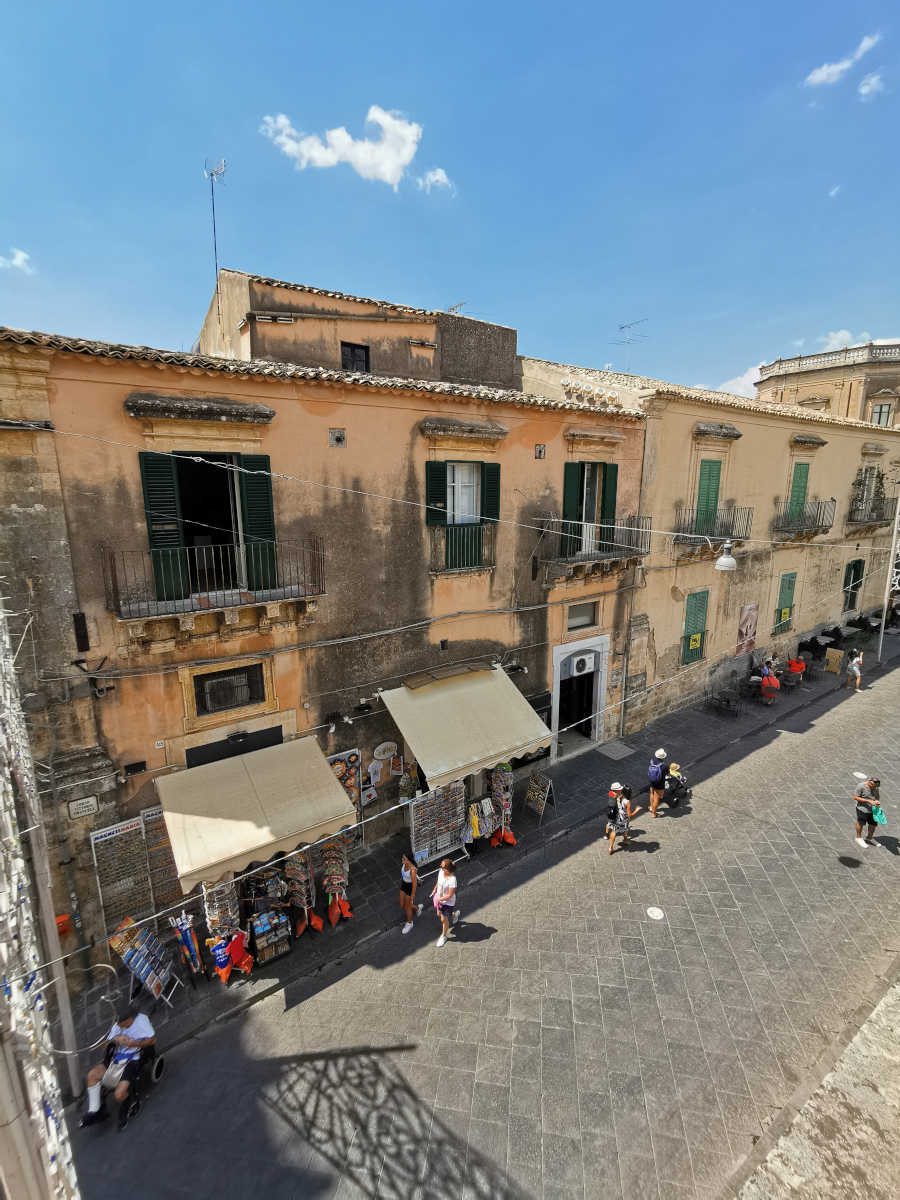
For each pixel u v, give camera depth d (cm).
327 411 990
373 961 903
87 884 841
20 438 729
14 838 307
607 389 1556
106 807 842
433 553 1167
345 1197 601
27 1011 247
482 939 936
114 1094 679
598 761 1521
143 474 820
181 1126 674
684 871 1090
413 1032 780
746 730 1697
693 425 1612
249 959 881
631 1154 628
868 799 1150
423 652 1191
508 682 1243
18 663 755
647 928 949
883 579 2758
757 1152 626
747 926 950
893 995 816
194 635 893
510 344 1767
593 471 1445
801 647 2295
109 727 845
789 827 1224
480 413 1184
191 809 845
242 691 981
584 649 1520
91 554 800
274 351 1267
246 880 931
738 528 1831
